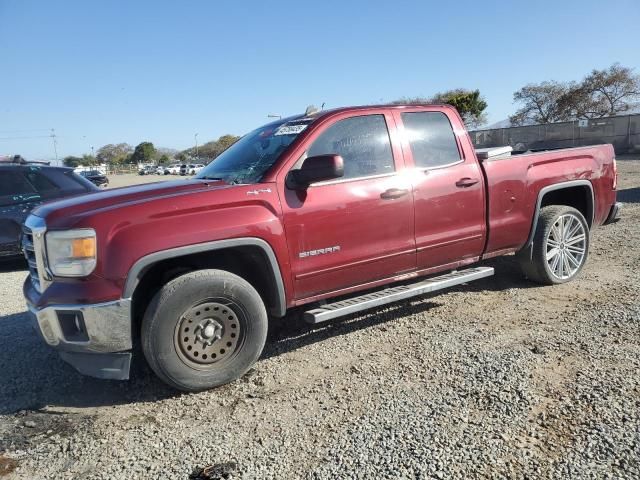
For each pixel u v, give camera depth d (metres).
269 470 2.70
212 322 3.62
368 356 4.05
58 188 8.79
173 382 3.52
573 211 5.57
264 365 4.03
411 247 4.48
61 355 3.55
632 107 45.34
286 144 4.16
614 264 6.18
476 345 4.06
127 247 3.34
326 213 4.02
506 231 5.10
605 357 3.67
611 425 2.85
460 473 2.56
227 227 3.60
